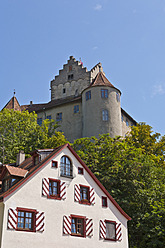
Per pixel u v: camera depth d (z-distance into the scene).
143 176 45.47
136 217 41.28
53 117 68.00
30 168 34.94
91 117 61.16
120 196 43.00
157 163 55.09
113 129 60.56
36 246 29.91
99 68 75.94
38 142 56.38
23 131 57.91
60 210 32.62
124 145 49.00
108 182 42.91
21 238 29.27
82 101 64.50
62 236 31.84
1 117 58.38
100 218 35.50
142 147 58.88
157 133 62.44
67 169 34.78
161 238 40.56
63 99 72.69
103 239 34.84
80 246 32.84
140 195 42.12
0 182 35.91
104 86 63.06
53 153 34.62
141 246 40.47
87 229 33.94
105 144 49.62
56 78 75.81
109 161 46.53
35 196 31.38
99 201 36.16
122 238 36.56
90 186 36.00
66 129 65.38
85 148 50.44
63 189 33.59
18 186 30.52
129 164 44.97
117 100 63.75
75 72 73.81
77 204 34.16
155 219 40.16
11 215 29.30
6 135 56.94
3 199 29.39
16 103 71.44
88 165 46.06
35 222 30.48
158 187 44.97
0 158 54.06
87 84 71.31
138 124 63.84
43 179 32.47
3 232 28.50
